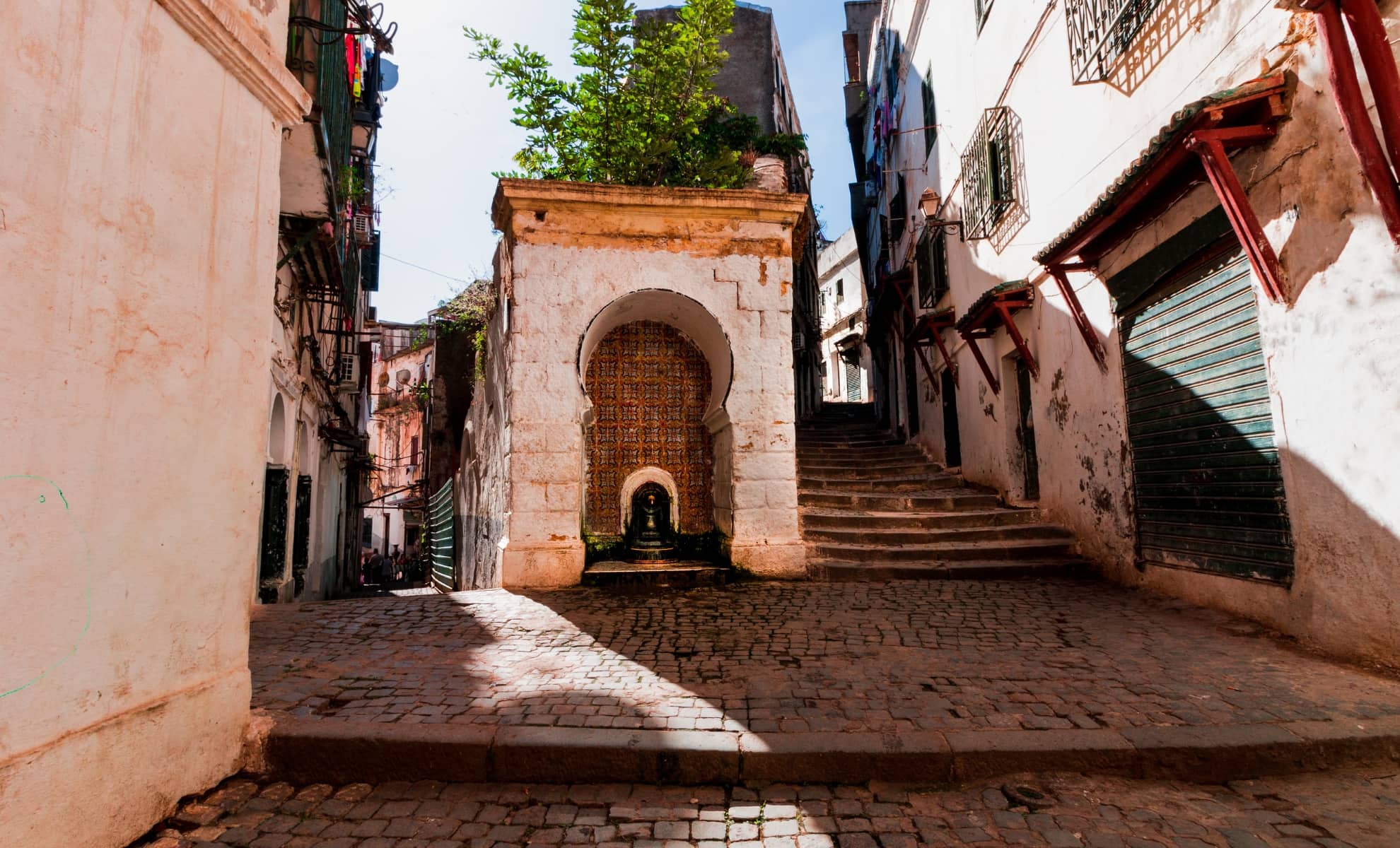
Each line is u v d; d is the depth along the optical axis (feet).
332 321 43.27
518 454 22.79
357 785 10.06
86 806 7.65
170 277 9.07
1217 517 17.40
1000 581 23.02
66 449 7.57
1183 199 17.89
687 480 26.61
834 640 16.01
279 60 11.09
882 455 42.68
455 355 53.06
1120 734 10.44
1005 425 31.17
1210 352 17.54
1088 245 21.38
